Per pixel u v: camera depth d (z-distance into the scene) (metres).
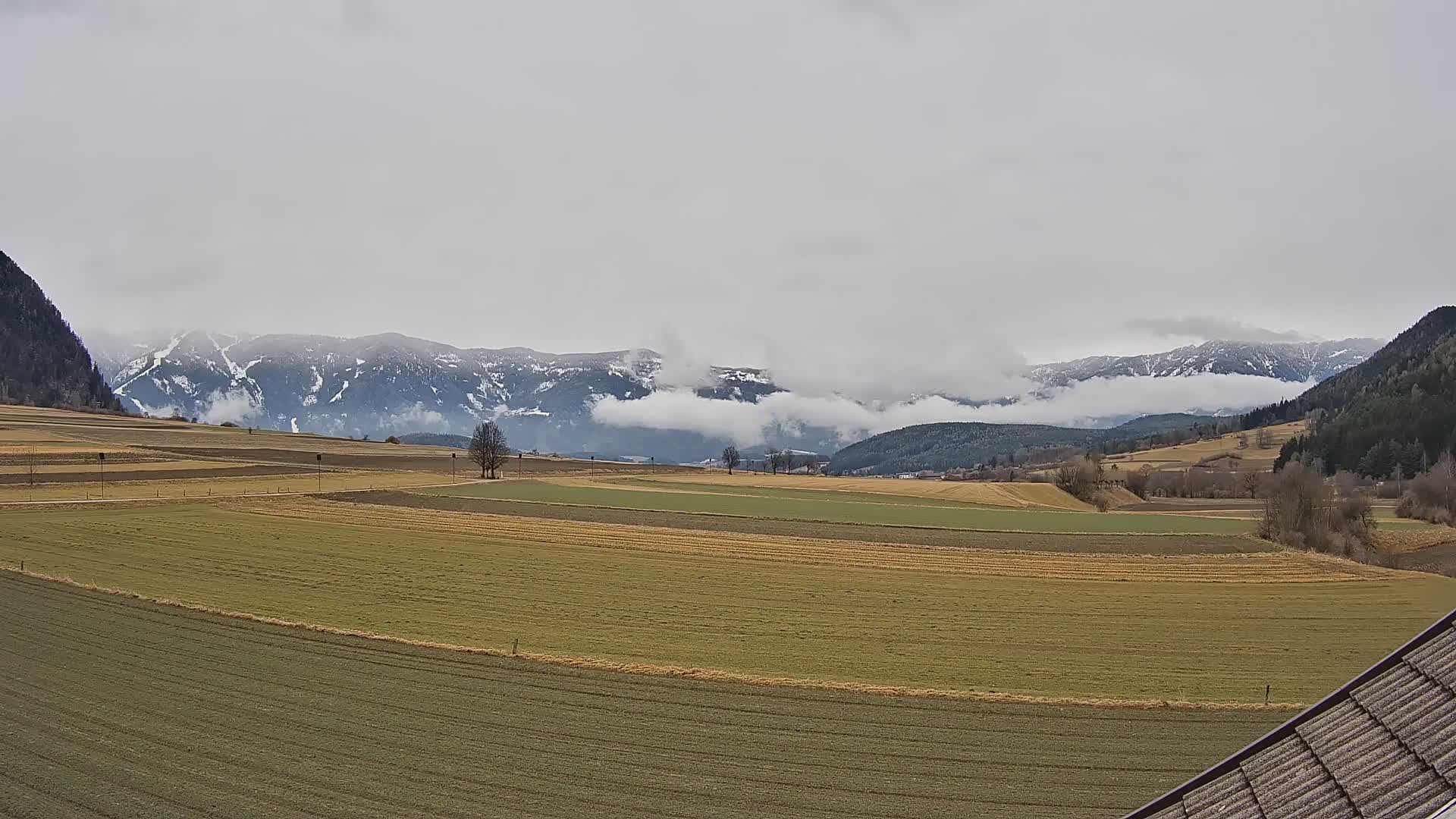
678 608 49.72
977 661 39.81
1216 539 82.75
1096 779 26.39
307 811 23.05
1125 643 43.66
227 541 68.81
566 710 31.41
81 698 31.16
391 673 35.16
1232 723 31.38
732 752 27.91
